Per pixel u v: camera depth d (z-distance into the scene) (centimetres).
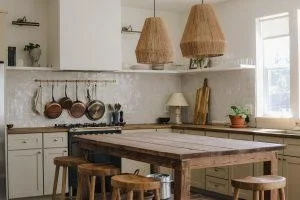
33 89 600
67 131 560
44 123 607
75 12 580
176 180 312
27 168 536
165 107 719
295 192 459
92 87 646
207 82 678
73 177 561
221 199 555
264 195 355
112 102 664
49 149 548
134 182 318
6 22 548
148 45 394
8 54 559
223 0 634
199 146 354
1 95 496
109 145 386
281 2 559
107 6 605
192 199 557
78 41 581
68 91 627
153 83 706
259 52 597
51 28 600
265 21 592
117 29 613
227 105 641
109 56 606
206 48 338
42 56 611
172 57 405
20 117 591
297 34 539
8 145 525
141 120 693
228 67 592
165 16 717
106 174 376
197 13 343
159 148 340
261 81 596
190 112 712
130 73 683
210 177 570
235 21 630
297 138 456
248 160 346
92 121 646
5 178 502
